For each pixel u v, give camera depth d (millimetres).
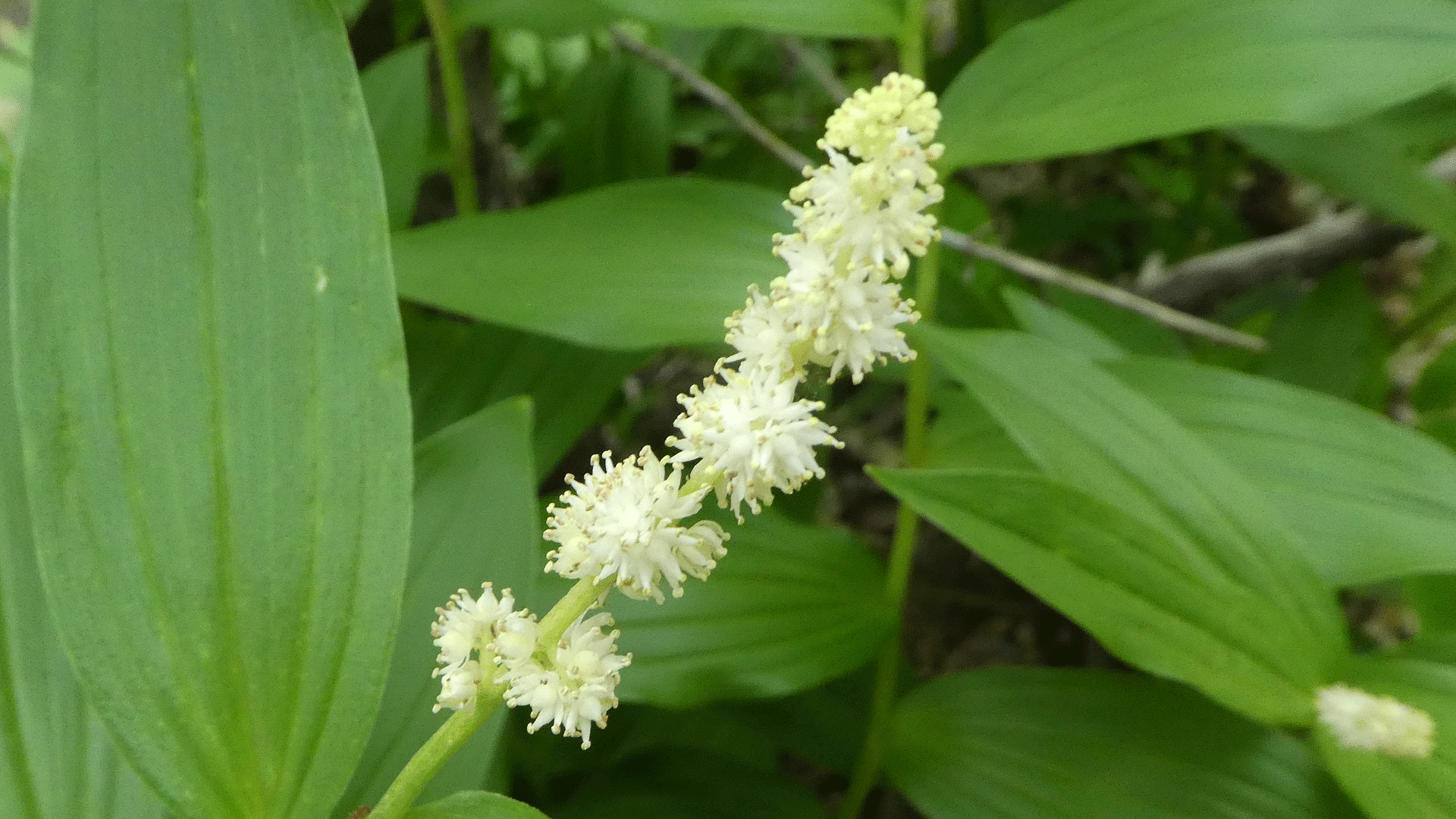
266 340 213
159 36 213
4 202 236
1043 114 290
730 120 564
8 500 235
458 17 384
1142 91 284
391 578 213
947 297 426
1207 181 545
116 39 211
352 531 213
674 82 579
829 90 553
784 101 620
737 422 197
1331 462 296
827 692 354
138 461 208
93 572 205
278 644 211
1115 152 601
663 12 299
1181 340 529
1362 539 286
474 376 345
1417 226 407
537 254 307
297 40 217
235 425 211
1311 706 257
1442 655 263
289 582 211
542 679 203
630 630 288
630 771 326
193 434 210
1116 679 300
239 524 210
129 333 209
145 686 206
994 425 332
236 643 209
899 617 304
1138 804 285
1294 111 272
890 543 521
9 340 237
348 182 216
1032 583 258
